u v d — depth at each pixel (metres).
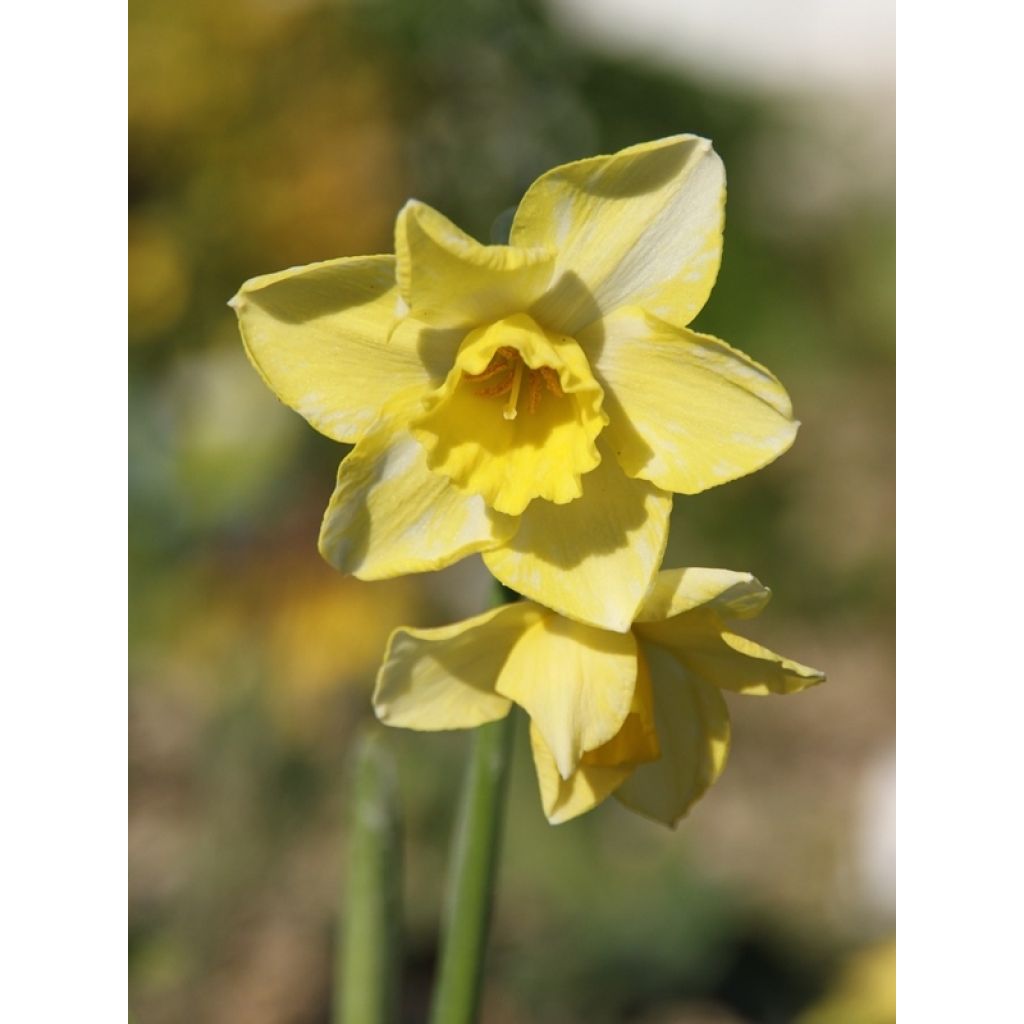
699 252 0.32
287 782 0.59
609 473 0.33
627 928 0.59
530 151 0.66
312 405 0.32
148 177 0.62
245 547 0.63
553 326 0.33
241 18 0.62
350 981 0.34
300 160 0.62
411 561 0.33
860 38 0.89
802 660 0.75
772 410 0.32
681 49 0.81
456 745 0.62
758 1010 0.58
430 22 0.63
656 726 0.34
